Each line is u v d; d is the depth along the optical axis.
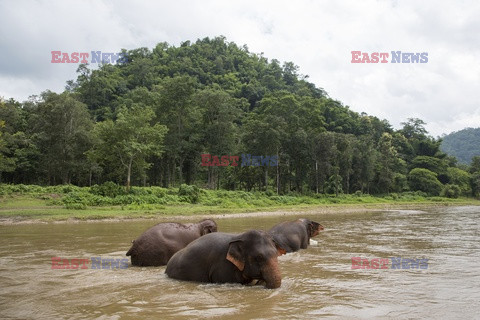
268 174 67.81
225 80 120.69
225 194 48.44
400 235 16.16
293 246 11.59
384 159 79.88
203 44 148.88
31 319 4.95
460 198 83.81
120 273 8.15
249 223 23.02
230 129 60.88
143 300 5.91
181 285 7.01
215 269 7.21
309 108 68.06
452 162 112.62
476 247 12.23
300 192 69.94
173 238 9.30
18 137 55.03
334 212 38.81
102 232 17.22
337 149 64.38
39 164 57.03
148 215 27.53
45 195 38.09
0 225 21.50
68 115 54.62
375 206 51.03
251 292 6.42
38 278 7.56
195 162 68.19
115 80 103.06
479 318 4.96
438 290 6.54
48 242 13.52
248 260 6.85
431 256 10.41
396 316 5.04
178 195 43.44
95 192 39.81
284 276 7.82
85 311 5.30
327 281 7.30
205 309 5.38
